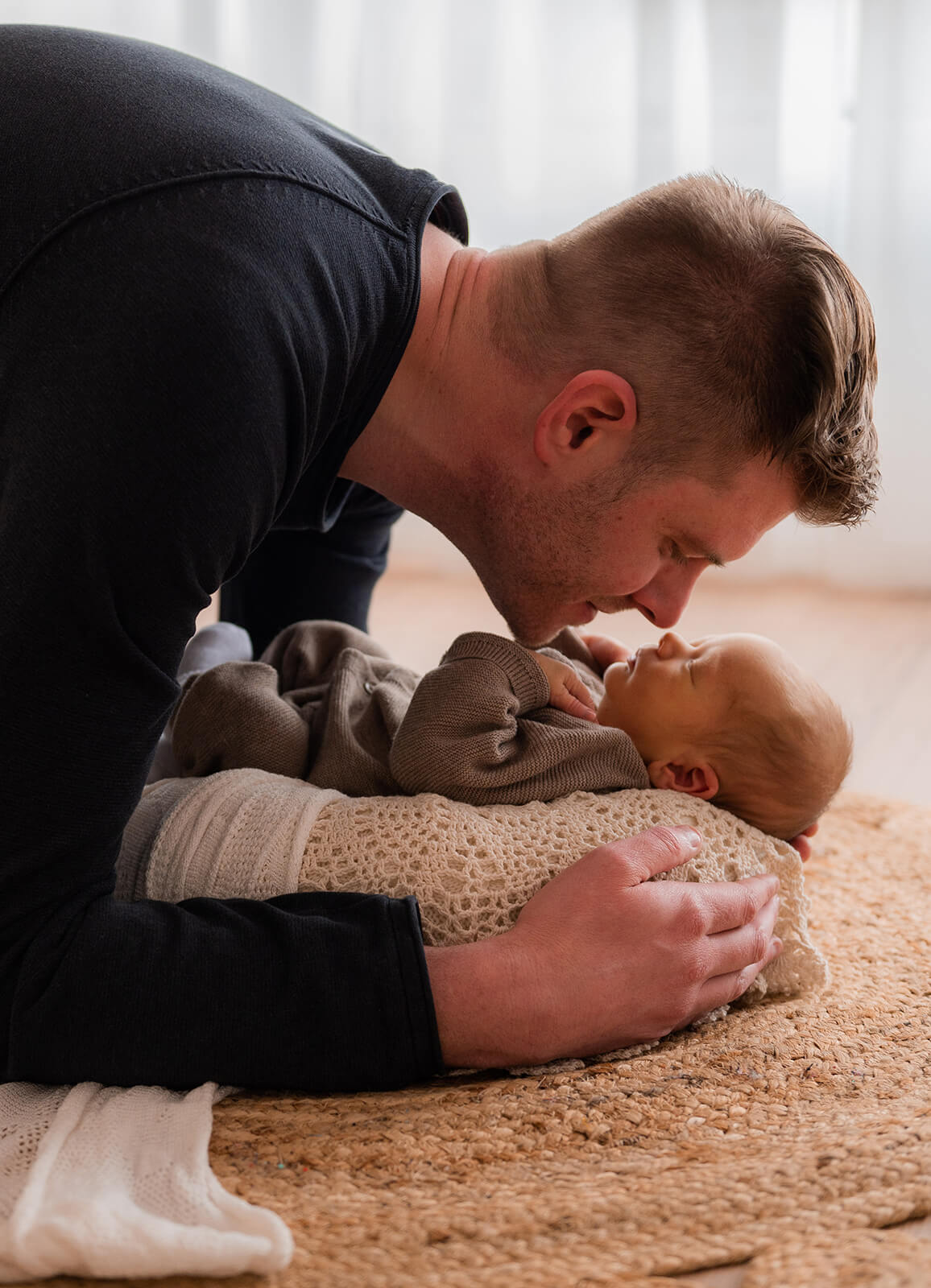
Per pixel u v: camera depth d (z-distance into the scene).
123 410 0.79
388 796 1.12
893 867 1.55
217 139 0.86
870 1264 0.70
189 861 1.02
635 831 1.08
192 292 0.79
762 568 3.51
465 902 1.00
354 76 3.36
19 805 0.84
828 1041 1.03
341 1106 0.90
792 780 1.22
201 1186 0.77
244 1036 0.87
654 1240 0.74
